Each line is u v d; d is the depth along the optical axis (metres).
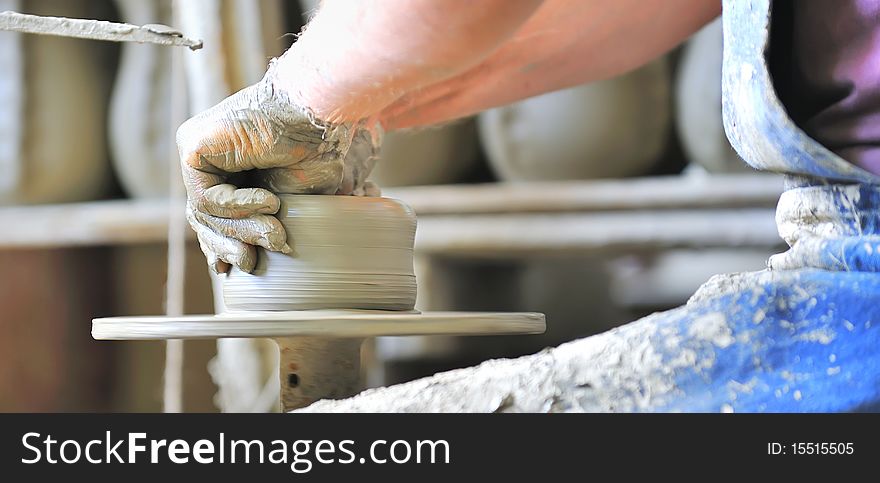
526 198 2.66
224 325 1.01
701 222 2.54
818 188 0.92
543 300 3.42
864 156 0.89
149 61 2.98
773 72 0.94
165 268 3.09
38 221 2.94
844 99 0.89
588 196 2.62
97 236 2.92
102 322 1.08
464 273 3.10
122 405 3.18
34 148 2.99
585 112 2.73
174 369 1.85
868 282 0.83
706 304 0.86
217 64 1.89
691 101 2.70
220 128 1.08
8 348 3.06
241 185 1.16
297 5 2.88
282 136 1.08
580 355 0.86
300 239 1.12
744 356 0.82
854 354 0.81
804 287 0.84
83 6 3.08
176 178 1.94
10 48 2.96
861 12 0.87
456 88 1.24
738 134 0.93
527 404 0.85
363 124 1.19
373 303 1.14
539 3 0.82
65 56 3.04
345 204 1.13
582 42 1.23
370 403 0.91
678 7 1.23
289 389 1.16
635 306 3.24
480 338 3.15
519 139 2.79
